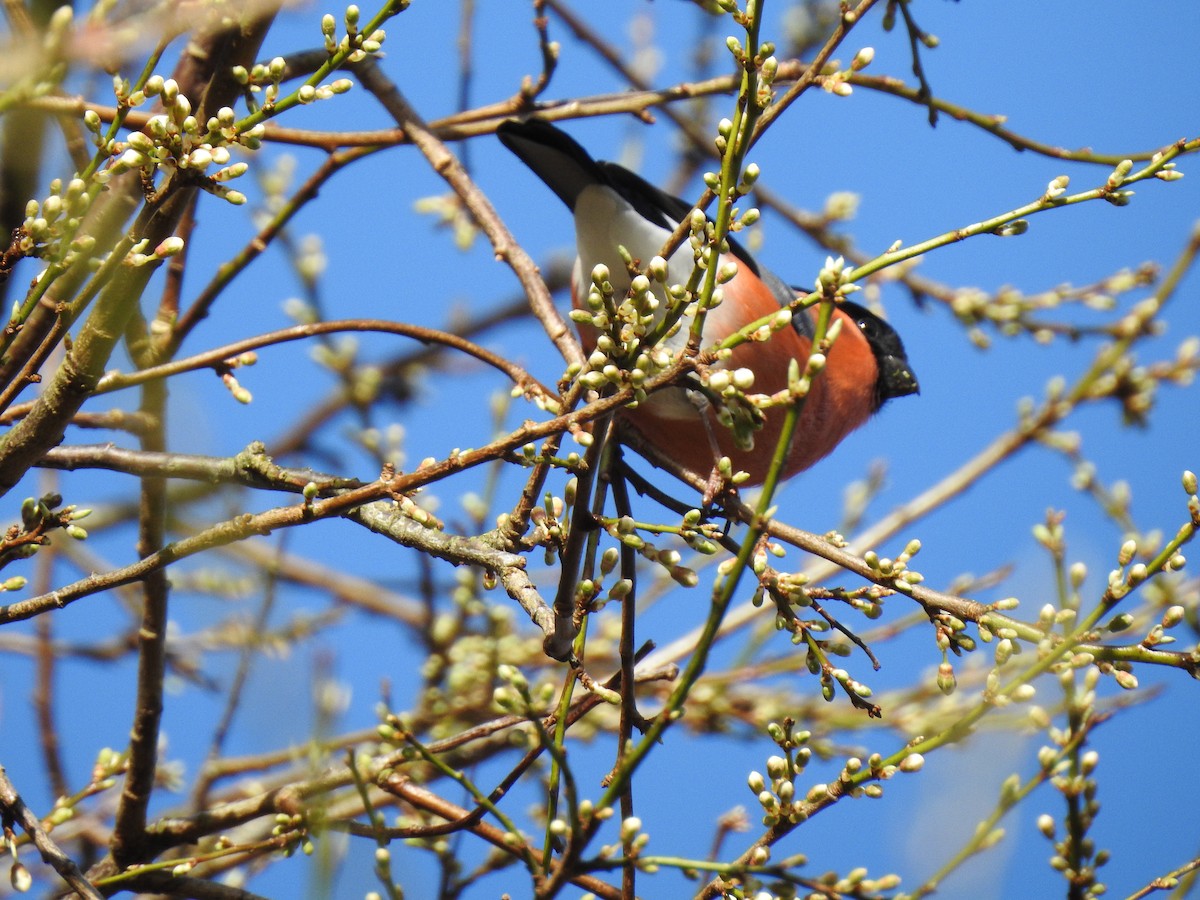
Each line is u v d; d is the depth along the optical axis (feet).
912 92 21.79
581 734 28.71
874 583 15.96
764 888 14.67
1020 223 14.07
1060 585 15.43
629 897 14.64
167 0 10.25
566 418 13.96
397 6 13.61
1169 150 14.14
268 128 22.89
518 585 14.97
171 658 26.25
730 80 24.22
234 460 17.08
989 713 15.14
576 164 24.04
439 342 17.85
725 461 16.78
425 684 27.40
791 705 28.91
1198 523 13.93
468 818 15.58
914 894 12.33
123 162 13.09
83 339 14.97
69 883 15.20
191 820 19.07
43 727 24.84
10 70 9.12
